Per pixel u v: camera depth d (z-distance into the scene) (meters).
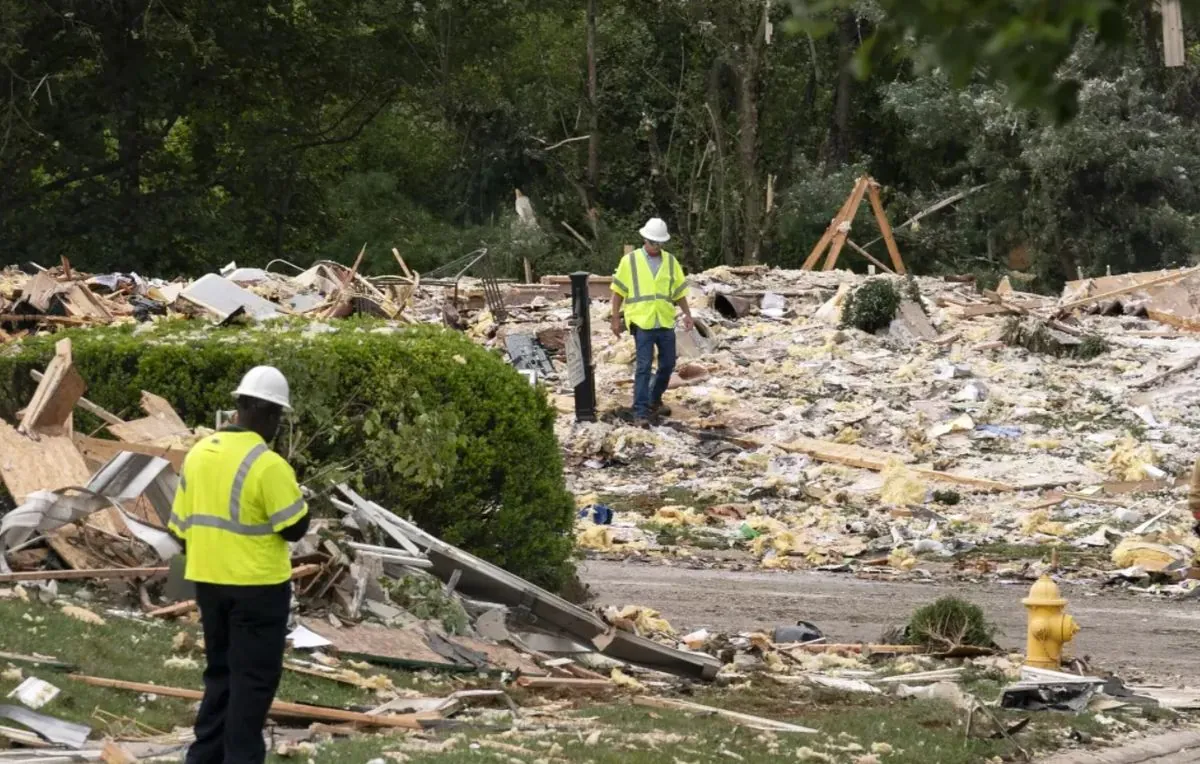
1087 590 39.53
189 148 138.88
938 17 8.10
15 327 63.41
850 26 132.62
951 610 31.11
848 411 59.94
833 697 25.61
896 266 92.00
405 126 153.88
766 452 55.31
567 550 32.12
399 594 26.23
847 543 45.03
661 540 45.09
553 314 76.00
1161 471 51.81
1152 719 25.36
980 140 128.38
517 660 25.83
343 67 132.75
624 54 149.75
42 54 120.12
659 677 26.91
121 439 28.36
